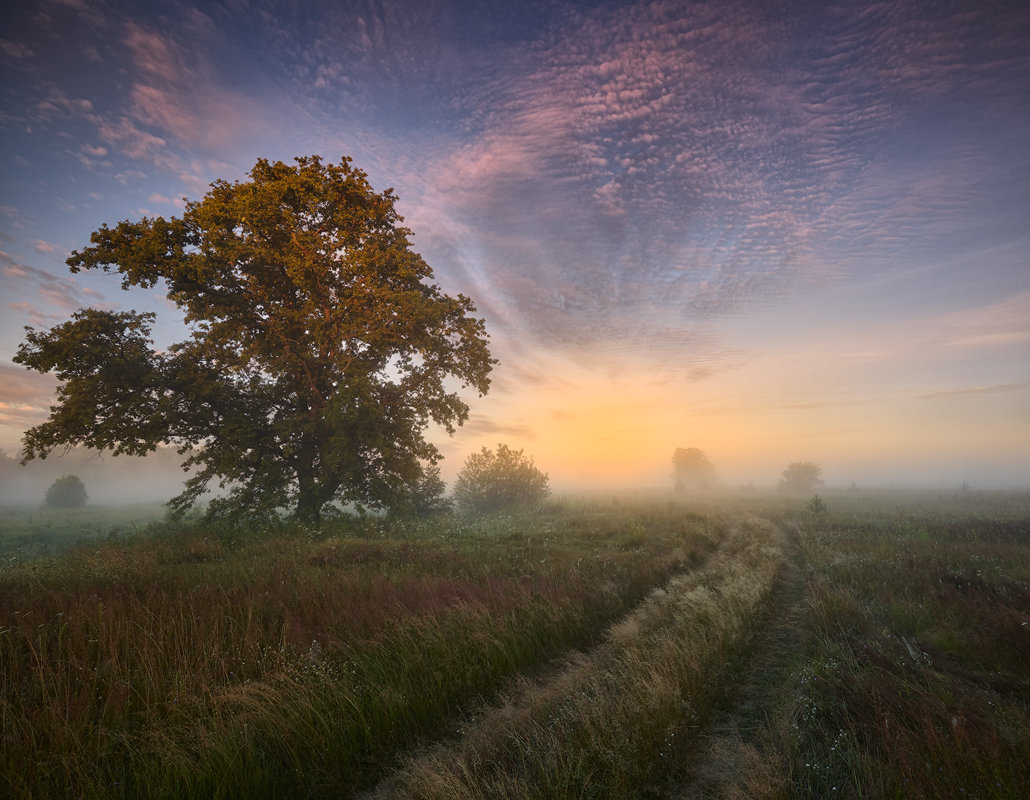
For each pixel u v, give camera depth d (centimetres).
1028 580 962
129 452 1783
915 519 2075
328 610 748
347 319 1911
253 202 1675
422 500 2791
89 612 700
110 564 1084
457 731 487
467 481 3434
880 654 600
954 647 645
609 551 1415
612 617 831
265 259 1820
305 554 1287
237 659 571
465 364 2244
